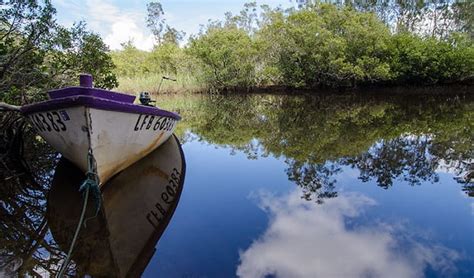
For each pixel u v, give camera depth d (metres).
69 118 3.74
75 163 4.40
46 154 6.46
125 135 4.27
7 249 3.06
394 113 12.73
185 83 24.53
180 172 5.64
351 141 8.12
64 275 2.67
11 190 4.60
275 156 6.87
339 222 3.67
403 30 25.28
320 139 8.50
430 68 20.17
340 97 19.98
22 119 5.62
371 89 22.34
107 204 4.04
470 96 18.34
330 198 4.41
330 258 2.93
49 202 4.13
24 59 6.23
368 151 7.08
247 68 23.56
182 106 17.05
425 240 3.24
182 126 11.37
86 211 3.85
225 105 17.27
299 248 3.11
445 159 6.31
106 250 3.06
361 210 3.99
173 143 7.49
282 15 23.52
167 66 30.17
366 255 2.97
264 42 23.62
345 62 20.48
